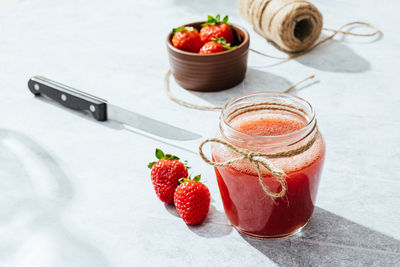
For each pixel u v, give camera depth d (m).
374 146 0.69
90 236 0.61
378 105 0.75
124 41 0.91
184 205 0.60
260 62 0.85
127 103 0.78
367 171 0.66
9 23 1.00
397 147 0.69
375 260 0.58
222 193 0.59
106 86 0.81
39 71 0.84
